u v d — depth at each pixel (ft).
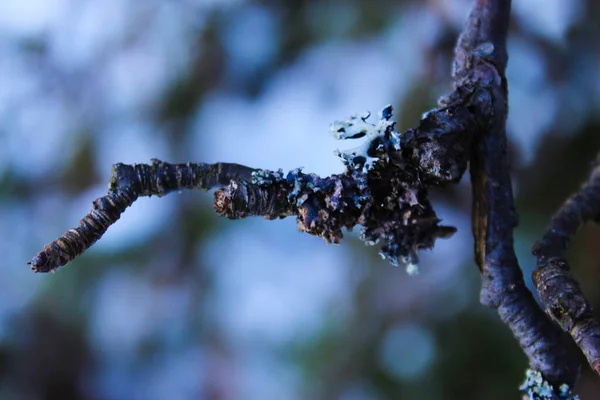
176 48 2.93
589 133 2.33
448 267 2.60
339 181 1.21
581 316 1.19
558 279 1.22
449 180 1.22
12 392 3.17
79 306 3.19
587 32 2.40
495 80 1.27
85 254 3.15
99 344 3.27
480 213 1.27
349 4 2.70
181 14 2.90
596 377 2.23
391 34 2.65
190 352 3.25
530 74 2.44
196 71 2.90
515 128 2.41
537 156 2.37
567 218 1.29
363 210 1.21
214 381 3.22
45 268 1.17
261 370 3.05
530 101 2.43
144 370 3.31
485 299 1.27
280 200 1.20
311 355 2.84
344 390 2.67
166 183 1.21
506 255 1.27
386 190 1.22
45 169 3.07
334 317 2.82
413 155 1.22
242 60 2.87
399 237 1.24
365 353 2.66
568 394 1.25
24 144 3.05
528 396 1.25
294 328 2.95
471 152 1.27
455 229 1.25
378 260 2.75
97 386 3.30
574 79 2.40
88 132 3.01
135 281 3.15
